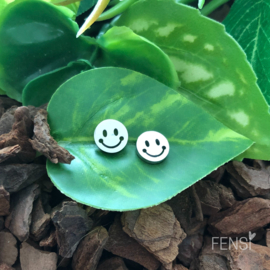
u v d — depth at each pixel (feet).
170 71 0.27
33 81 0.28
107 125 0.24
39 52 0.29
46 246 0.23
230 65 0.26
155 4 0.26
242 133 0.29
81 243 0.24
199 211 0.29
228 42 0.25
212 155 0.25
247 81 0.26
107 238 0.25
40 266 0.22
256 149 0.29
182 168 0.24
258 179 0.30
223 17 0.40
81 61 0.29
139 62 0.28
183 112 0.26
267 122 0.27
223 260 0.28
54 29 0.28
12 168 0.22
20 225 0.22
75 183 0.22
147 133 0.25
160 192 0.22
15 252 0.23
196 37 0.26
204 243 0.30
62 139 0.24
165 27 0.27
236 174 0.31
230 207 0.30
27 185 0.24
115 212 0.28
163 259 0.26
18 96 0.31
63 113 0.24
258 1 0.30
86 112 0.25
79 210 0.23
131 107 0.26
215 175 0.31
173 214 0.27
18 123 0.22
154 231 0.26
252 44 0.31
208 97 0.29
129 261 0.28
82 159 0.23
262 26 0.30
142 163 0.24
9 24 0.26
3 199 0.22
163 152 0.24
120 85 0.26
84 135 0.25
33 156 0.24
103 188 0.22
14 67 0.29
